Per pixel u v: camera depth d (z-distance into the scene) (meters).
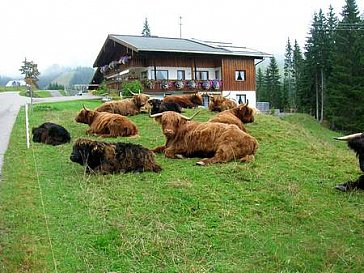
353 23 50.59
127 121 13.79
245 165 10.16
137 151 9.60
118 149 9.49
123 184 8.67
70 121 17.23
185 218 7.11
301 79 60.59
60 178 9.11
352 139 9.30
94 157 9.34
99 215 7.04
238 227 6.89
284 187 8.80
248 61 37.47
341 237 6.73
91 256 5.78
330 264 5.87
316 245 6.39
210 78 37.12
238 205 7.81
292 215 7.51
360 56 47.00
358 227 7.12
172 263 5.72
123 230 6.49
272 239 6.56
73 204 7.51
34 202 7.58
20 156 11.22
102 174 9.25
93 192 8.08
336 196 8.65
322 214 7.63
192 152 10.82
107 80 47.41
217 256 5.99
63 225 6.64
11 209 7.23
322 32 56.28
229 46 40.31
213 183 8.88
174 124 11.04
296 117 52.59
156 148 11.52
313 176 10.01
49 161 10.69
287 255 6.09
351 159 12.04
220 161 10.23
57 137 12.93
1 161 10.71
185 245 6.17
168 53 33.69
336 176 10.11
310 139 15.71
